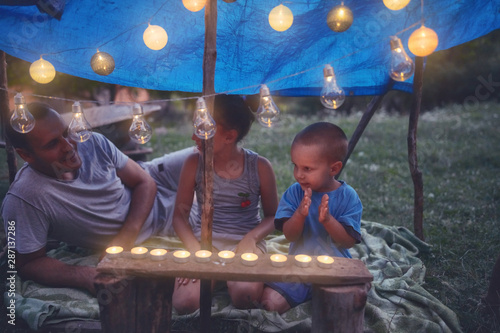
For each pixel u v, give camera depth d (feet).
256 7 7.37
